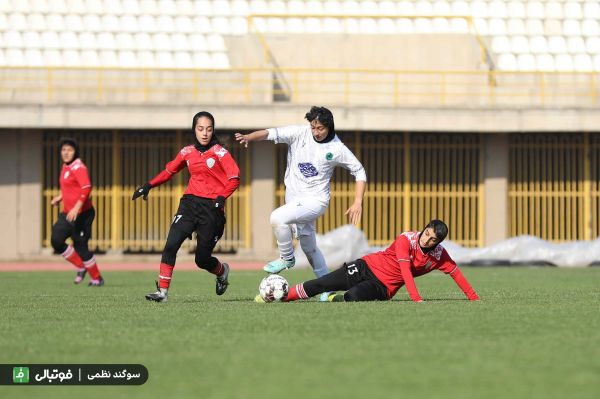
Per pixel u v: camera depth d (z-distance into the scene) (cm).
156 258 11094
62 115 10575
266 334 3569
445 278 8019
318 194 4953
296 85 11319
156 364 2967
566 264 10012
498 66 12112
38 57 11669
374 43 11600
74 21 11925
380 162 11350
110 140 11188
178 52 11775
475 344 3325
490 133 11356
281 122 10725
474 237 11350
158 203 11244
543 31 12394
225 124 10688
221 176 4819
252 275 8612
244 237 11256
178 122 10656
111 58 11712
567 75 11731
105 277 8319
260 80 11094
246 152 11206
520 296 5525
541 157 11506
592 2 12638
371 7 12350
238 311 4347
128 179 11212
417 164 11412
